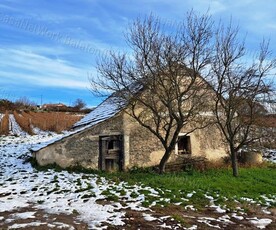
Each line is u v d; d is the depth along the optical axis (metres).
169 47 14.01
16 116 45.84
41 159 15.39
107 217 8.04
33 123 38.88
